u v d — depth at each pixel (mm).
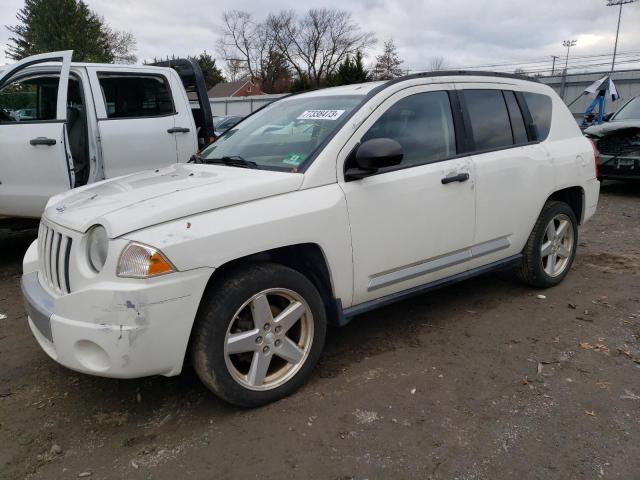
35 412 3074
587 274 5355
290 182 3102
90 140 5551
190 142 6371
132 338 2557
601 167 9758
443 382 3312
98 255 2721
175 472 2559
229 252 2770
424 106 3811
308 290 3135
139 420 2986
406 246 3586
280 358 3223
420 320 4258
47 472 2576
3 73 5371
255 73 65938
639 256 5984
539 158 4457
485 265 4250
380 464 2584
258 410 3041
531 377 3365
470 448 2691
